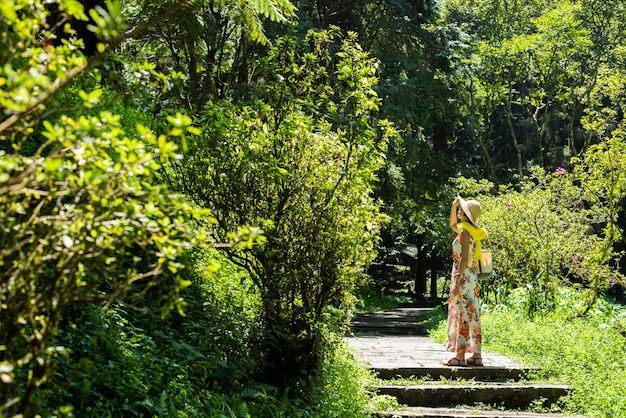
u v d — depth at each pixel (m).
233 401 5.27
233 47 19.59
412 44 25.16
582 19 31.09
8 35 2.33
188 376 5.18
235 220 6.14
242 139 6.05
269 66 6.36
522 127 37.47
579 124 35.31
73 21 8.40
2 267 2.54
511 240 14.07
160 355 5.10
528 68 33.06
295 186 6.09
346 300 6.54
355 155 6.19
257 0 10.66
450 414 7.01
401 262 41.25
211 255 7.33
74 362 4.21
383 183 22.36
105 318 4.87
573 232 14.02
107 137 2.41
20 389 3.50
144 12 10.10
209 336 5.93
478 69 33.47
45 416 3.02
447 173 29.22
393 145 24.11
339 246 6.12
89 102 2.41
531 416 7.06
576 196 14.25
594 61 31.42
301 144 6.15
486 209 15.32
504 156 38.16
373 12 24.03
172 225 2.58
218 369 5.61
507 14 35.25
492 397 7.58
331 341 6.82
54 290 2.45
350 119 6.22
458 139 35.19
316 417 5.86
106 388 4.25
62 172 2.44
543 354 9.10
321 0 23.19
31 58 2.36
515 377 8.19
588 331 10.37
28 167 2.28
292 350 6.29
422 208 29.41
